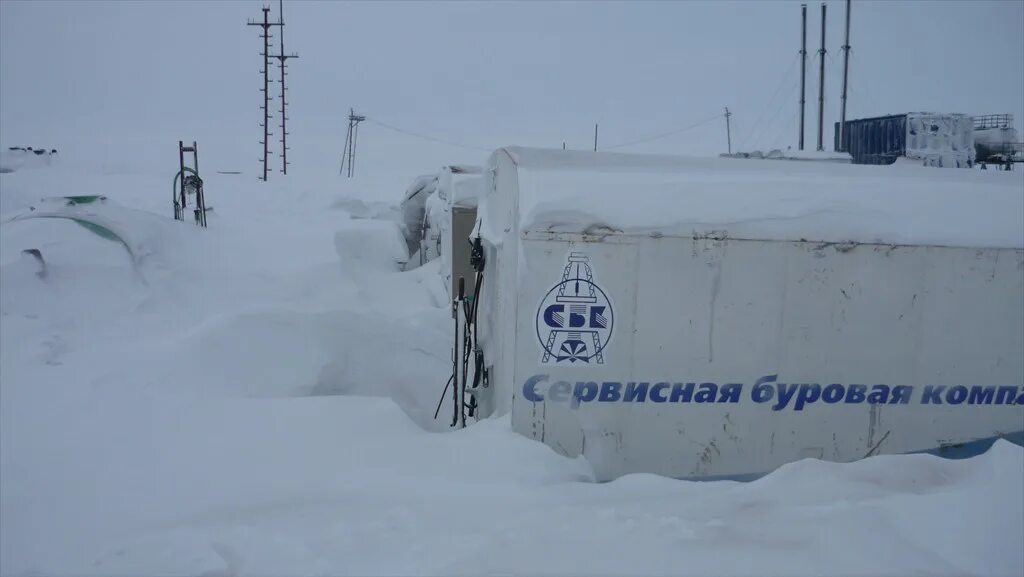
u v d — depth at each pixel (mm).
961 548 3789
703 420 5477
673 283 5387
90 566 3840
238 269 13031
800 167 6297
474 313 6832
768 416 5508
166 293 11008
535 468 4934
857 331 5523
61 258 10547
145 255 11688
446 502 4461
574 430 5402
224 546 3967
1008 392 5664
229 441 5512
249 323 8289
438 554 3773
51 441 5617
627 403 5422
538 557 3713
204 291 11742
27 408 6344
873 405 5574
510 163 5820
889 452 5605
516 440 5211
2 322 8562
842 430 5570
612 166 6117
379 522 4176
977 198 5797
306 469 5020
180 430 5727
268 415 5941
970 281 5594
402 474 4902
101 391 6758
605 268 5340
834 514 4109
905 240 5523
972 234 5605
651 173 5832
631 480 4770
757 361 5465
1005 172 6438
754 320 5457
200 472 5027
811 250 5465
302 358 8102
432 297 14492
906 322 5559
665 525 4004
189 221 16688
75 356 7969
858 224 5535
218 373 7477
